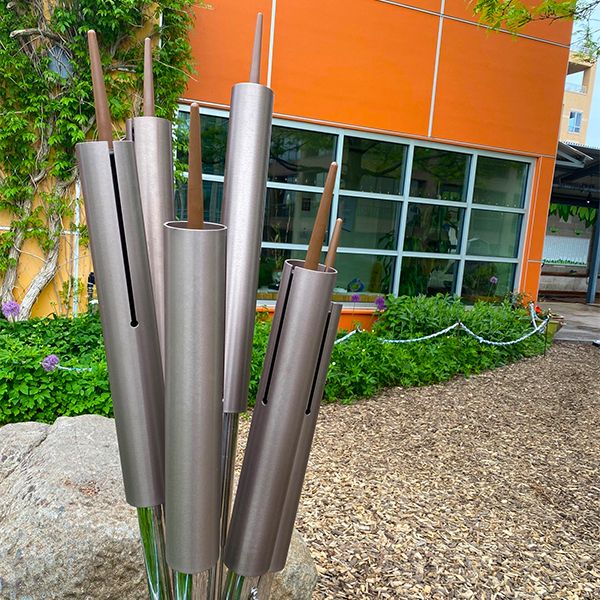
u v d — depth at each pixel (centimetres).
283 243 687
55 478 207
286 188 679
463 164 784
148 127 95
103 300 84
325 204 82
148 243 96
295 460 97
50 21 514
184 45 550
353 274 738
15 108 525
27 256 547
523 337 714
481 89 763
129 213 82
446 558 281
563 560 290
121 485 208
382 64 697
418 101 727
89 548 183
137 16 529
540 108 807
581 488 377
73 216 555
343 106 684
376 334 681
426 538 297
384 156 730
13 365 393
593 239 1492
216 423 80
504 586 263
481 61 755
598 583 273
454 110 752
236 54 616
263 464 89
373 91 698
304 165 686
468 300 823
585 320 1154
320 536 289
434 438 444
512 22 542
